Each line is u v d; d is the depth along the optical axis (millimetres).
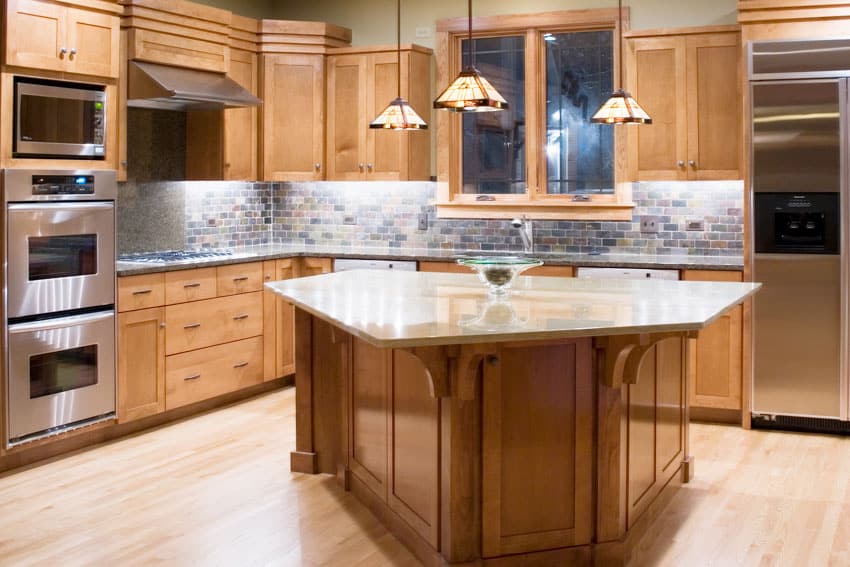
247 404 6090
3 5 4523
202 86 5715
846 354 5305
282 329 6473
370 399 4035
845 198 5242
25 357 4633
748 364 5488
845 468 4699
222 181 6812
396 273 4984
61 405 4836
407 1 6965
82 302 4930
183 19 5730
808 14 5285
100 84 5105
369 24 7102
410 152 6629
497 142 6859
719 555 3572
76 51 4902
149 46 5500
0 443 4559
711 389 5613
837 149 5238
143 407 5344
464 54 6883
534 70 6633
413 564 3500
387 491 3859
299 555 3582
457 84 3514
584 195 6602
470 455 3297
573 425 3422
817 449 5066
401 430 3691
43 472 4617
